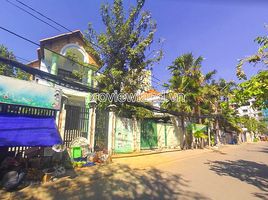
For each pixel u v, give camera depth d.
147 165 10.55
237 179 8.30
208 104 27.20
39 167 8.02
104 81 13.32
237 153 19.39
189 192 6.32
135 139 15.40
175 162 12.20
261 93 6.56
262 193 6.43
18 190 6.11
